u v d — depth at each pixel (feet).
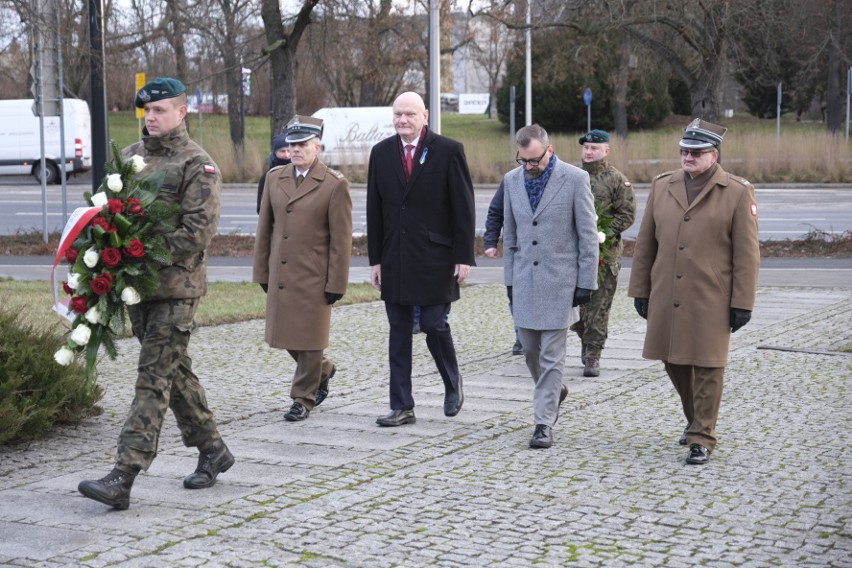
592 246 22.88
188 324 18.33
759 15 89.45
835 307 43.98
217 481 20.03
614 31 94.48
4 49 71.20
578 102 166.20
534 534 16.99
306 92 159.63
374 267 24.76
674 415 25.91
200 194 18.17
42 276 53.52
